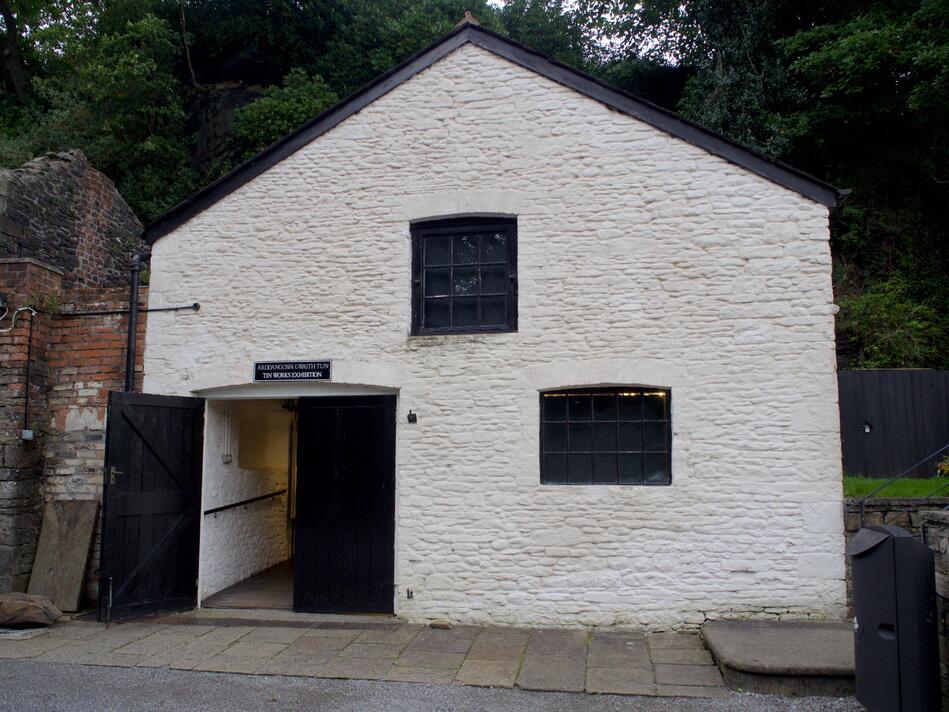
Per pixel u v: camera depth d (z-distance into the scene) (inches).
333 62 775.1
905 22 504.7
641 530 270.2
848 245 553.0
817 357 267.9
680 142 285.9
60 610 291.3
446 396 288.0
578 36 799.1
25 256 395.2
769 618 260.5
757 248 276.1
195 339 310.7
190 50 816.3
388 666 231.5
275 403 388.2
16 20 816.9
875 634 178.9
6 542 297.1
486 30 303.6
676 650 243.9
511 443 281.4
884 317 462.9
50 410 319.0
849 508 260.5
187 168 730.8
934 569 179.3
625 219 285.4
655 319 278.5
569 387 281.3
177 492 302.0
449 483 283.6
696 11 653.3
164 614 293.6
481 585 277.7
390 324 296.4
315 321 302.5
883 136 570.3
